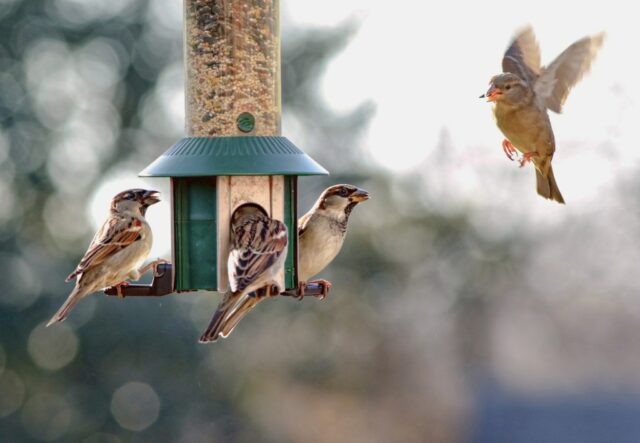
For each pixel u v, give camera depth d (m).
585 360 23.67
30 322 18.34
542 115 10.84
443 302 20.80
